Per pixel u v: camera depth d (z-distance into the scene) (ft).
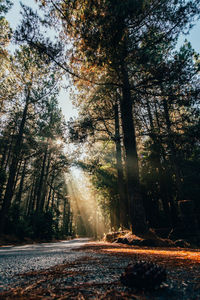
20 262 8.35
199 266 6.31
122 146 60.90
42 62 22.86
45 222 70.79
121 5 15.99
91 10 17.28
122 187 46.29
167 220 47.21
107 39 18.11
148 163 51.52
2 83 56.24
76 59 21.72
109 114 37.93
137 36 21.98
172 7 21.09
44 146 77.56
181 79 23.08
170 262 7.26
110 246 19.85
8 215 53.52
